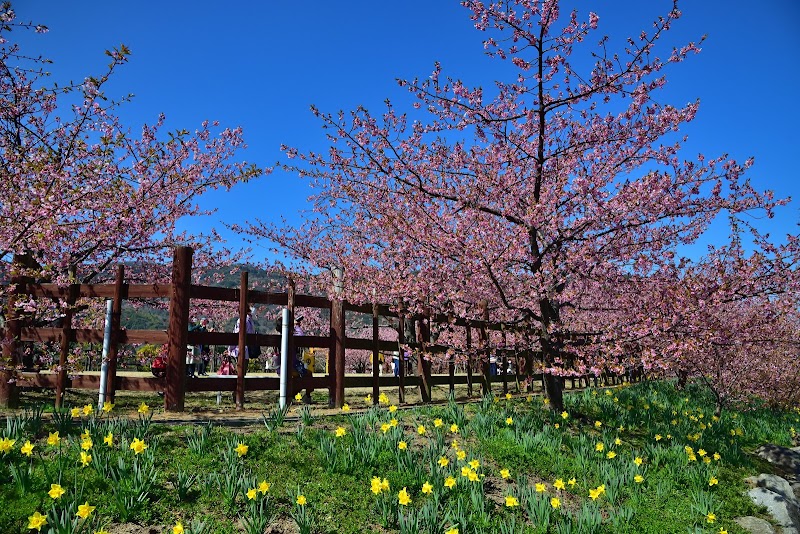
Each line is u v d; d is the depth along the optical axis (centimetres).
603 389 1335
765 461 1001
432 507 490
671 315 791
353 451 609
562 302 957
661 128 860
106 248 1039
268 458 575
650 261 833
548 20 816
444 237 852
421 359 1036
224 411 815
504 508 559
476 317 1130
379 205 1050
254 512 446
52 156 755
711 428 1095
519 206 930
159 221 1133
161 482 496
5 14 864
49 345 892
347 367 2400
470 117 909
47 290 802
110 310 777
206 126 1277
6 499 426
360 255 1258
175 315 772
